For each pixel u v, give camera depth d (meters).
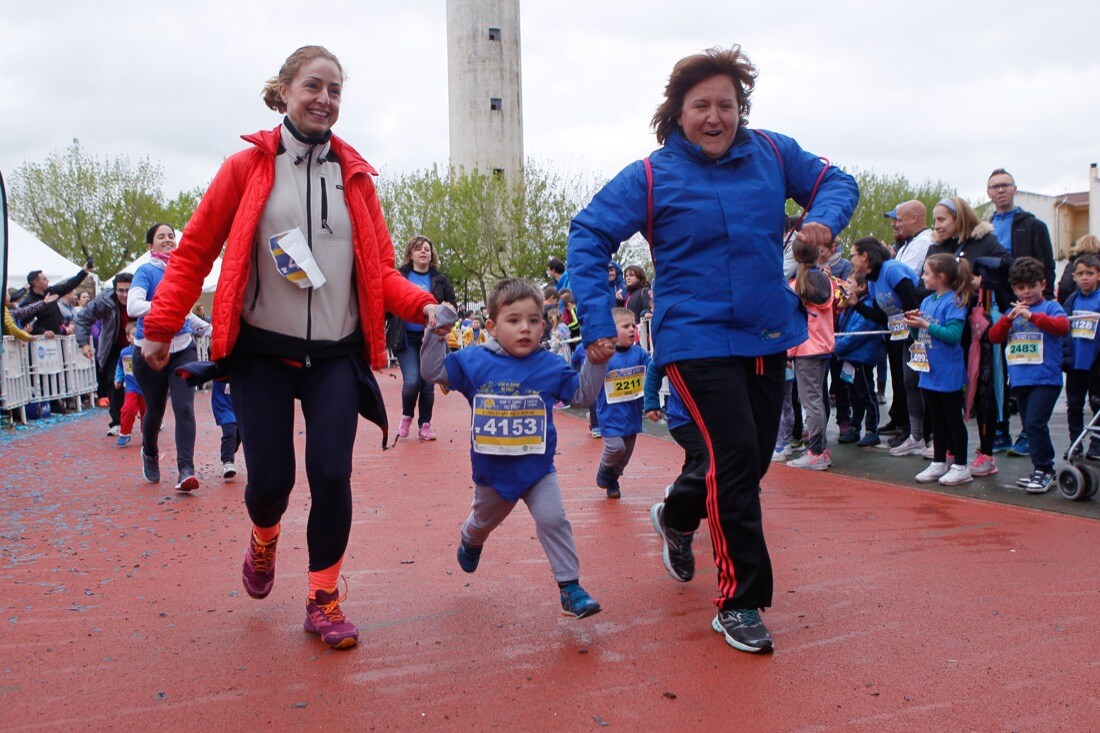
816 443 6.98
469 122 51.31
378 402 3.39
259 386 3.22
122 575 4.21
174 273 3.21
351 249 3.31
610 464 5.98
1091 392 6.75
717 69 3.34
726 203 3.31
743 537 3.20
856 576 4.01
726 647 3.18
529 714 2.65
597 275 3.36
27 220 43.81
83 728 2.59
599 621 3.48
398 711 2.68
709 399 3.26
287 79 3.23
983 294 6.25
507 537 4.84
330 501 3.20
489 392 3.55
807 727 2.54
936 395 6.08
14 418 12.18
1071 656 3.00
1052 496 5.51
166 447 9.32
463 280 45.03
